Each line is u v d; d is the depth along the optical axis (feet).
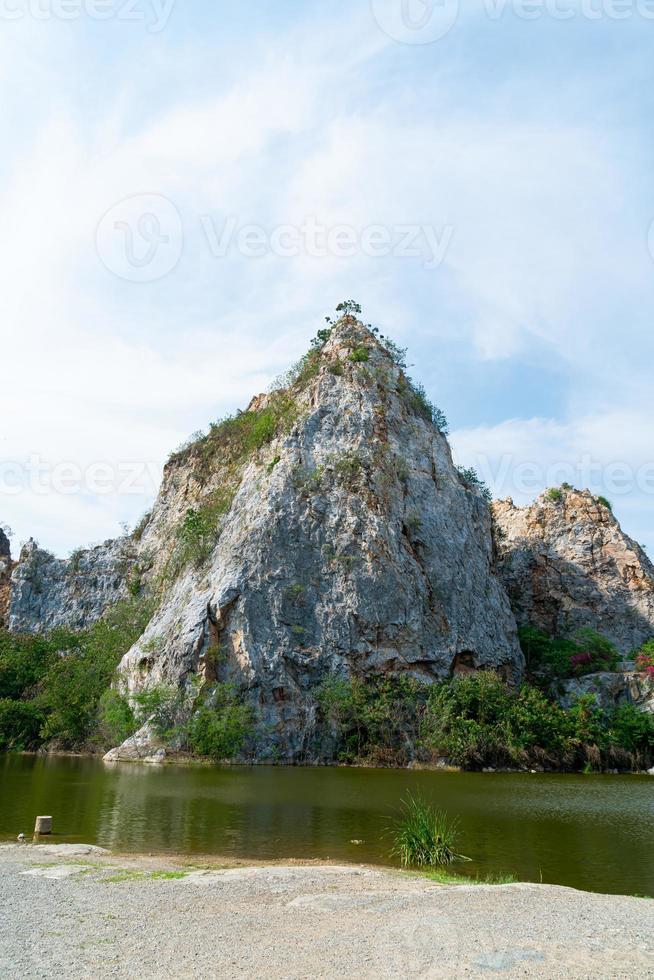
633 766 231.30
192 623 231.50
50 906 49.75
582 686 271.08
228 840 82.28
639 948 40.81
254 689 217.77
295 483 266.77
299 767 196.13
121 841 80.07
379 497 266.98
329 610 240.32
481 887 57.41
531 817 105.91
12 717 252.83
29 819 94.12
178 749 204.33
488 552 302.86
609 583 349.61
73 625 382.22
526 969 37.19
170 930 44.50
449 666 247.50
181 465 386.93
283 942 42.04
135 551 397.80
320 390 303.89
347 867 66.80
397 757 210.59
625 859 76.13
